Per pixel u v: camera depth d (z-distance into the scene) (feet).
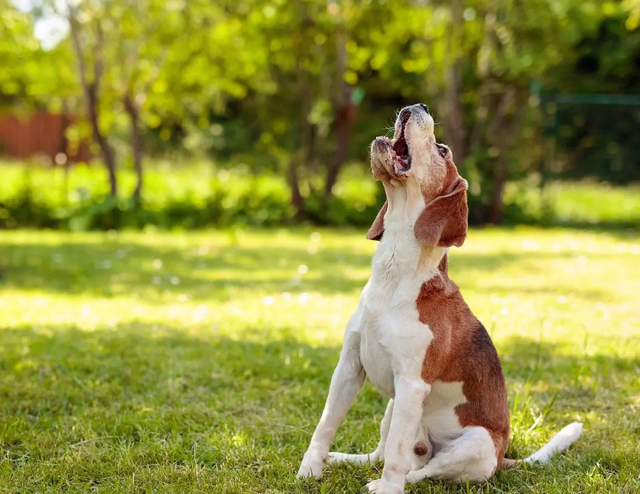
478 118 55.47
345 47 51.80
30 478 12.54
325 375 18.06
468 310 12.62
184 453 13.74
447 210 11.74
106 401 16.46
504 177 53.47
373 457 13.29
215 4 50.60
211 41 50.85
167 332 21.97
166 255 37.83
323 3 50.29
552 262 36.04
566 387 17.51
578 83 78.59
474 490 12.19
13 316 23.82
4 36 50.24
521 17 50.98
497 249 40.86
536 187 61.87
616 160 64.90
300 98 57.00
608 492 12.10
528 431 14.80
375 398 16.97
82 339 21.03
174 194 53.88
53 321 23.25
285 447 13.93
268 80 56.80
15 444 14.10
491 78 53.93
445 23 51.98
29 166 63.05
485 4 52.75
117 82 51.83
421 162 11.89
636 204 61.67
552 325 22.98
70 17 47.37
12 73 54.08
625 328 22.68
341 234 48.39
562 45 52.70
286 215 52.70
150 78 50.42
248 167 62.54
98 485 12.50
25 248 39.47
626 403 16.47
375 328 11.87
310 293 28.02
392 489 11.41
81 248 39.93
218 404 16.19
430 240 11.63
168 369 18.40
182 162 82.33
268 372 18.39
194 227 51.26
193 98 56.49
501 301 26.37
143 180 60.23
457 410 12.32
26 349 19.79
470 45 54.85
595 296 27.73
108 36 49.39
